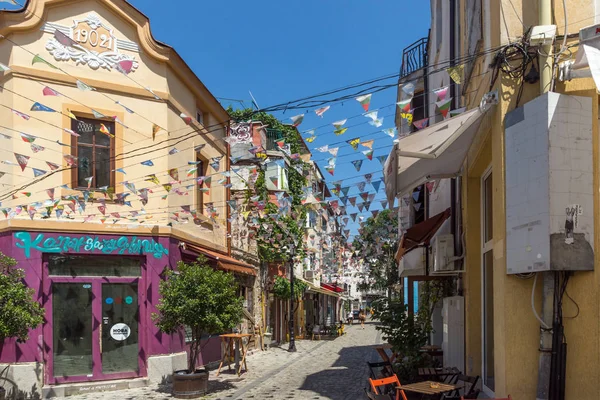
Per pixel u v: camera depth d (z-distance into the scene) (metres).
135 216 12.24
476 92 7.47
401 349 9.31
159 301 11.45
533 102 5.38
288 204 13.50
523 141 5.45
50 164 9.74
